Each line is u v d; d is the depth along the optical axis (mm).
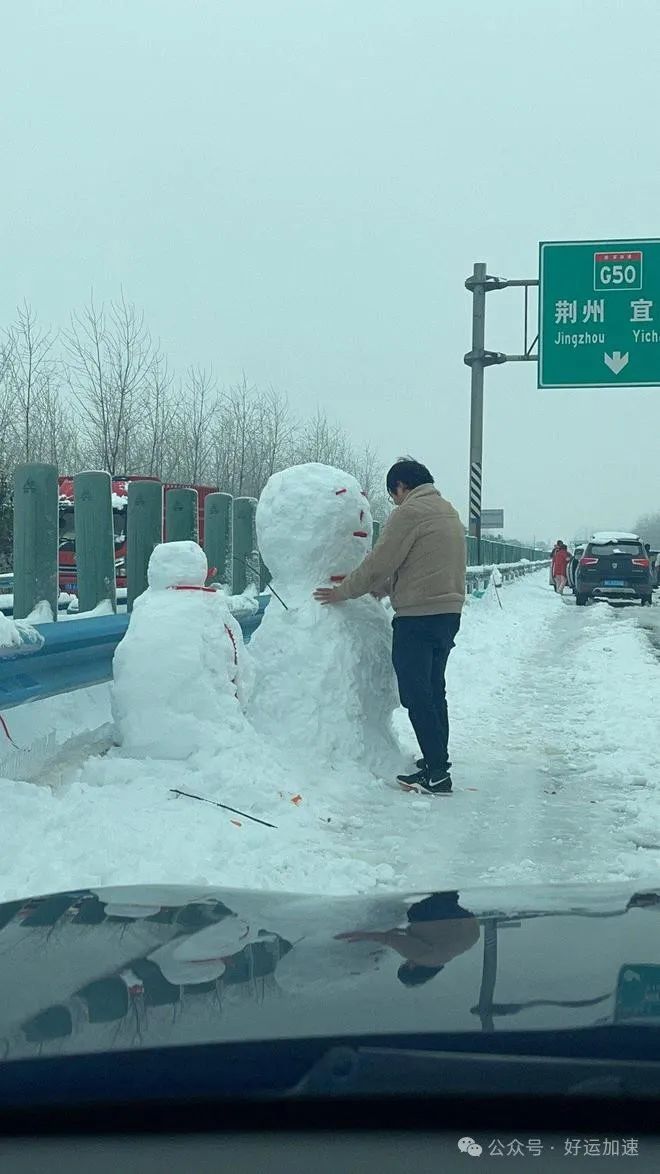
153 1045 1477
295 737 5848
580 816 5539
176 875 4059
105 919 2184
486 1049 1452
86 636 5898
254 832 4734
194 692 5395
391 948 1913
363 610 6383
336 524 6266
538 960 1819
